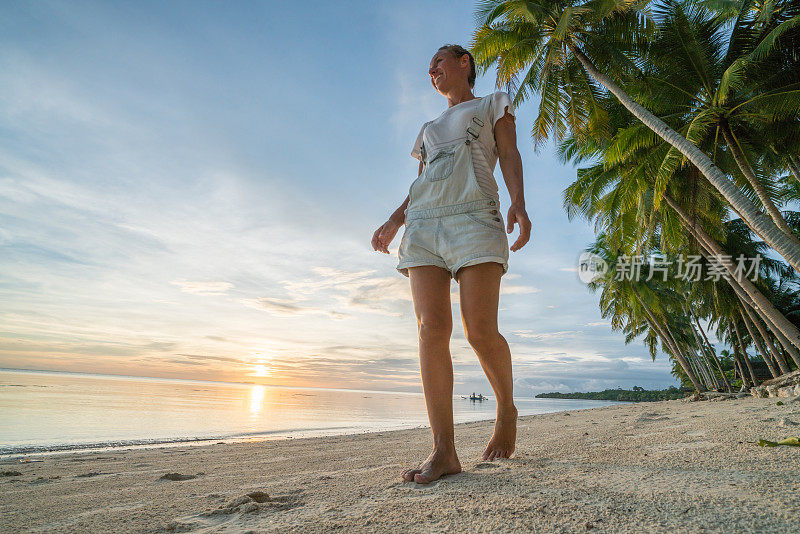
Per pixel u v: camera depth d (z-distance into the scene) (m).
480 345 1.92
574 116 12.23
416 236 1.92
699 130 9.76
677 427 3.55
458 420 17.78
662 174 10.36
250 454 5.08
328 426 15.00
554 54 10.84
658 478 1.41
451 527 1.01
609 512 1.04
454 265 1.84
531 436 4.30
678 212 13.55
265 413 22.98
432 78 2.36
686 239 16.67
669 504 1.08
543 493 1.27
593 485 1.35
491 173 1.96
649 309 23.08
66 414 16.08
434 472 1.66
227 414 20.66
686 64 11.03
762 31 10.32
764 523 0.91
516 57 11.01
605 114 12.23
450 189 1.89
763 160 13.12
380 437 7.34
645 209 14.72
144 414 18.09
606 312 26.94
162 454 5.75
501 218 1.89
